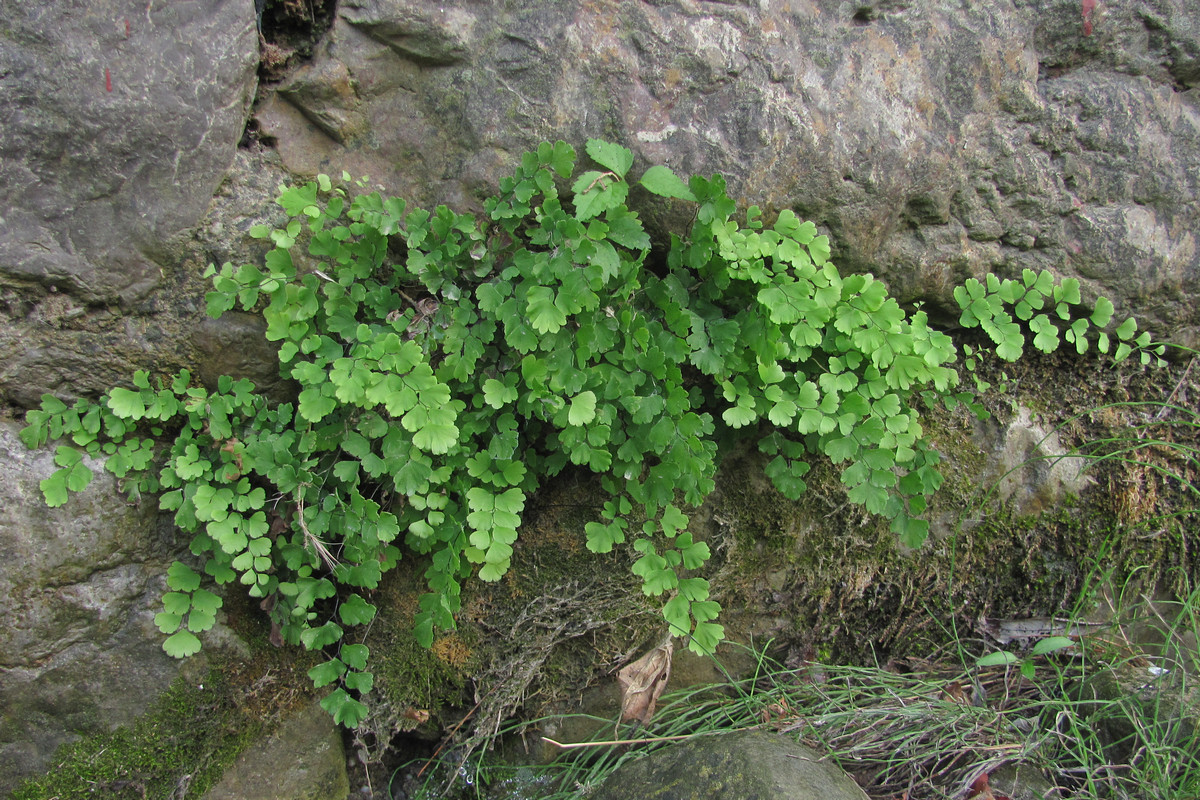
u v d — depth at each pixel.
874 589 2.34
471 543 1.85
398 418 1.91
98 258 1.75
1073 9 2.05
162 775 1.95
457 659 2.23
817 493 2.27
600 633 2.29
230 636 2.03
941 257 2.15
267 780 2.07
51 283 1.72
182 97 1.71
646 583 2.00
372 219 1.82
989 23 2.04
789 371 2.09
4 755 1.81
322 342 1.84
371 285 1.91
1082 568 2.35
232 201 1.86
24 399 1.81
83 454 1.82
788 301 1.85
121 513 1.88
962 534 2.33
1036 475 2.32
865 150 1.99
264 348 1.95
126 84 1.67
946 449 2.31
